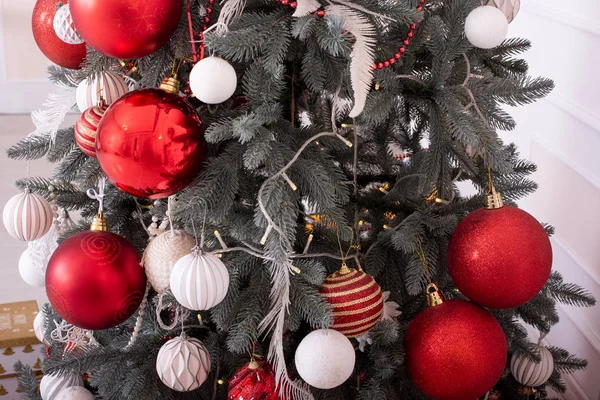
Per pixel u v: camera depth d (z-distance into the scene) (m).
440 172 1.13
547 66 1.74
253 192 1.15
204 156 1.04
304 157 1.10
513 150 1.42
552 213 1.76
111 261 1.08
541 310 1.32
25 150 1.24
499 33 1.08
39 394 1.38
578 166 1.63
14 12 3.13
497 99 1.17
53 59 1.20
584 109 1.59
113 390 1.23
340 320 1.08
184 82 1.14
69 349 1.33
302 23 1.00
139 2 0.97
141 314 1.17
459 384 1.09
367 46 0.99
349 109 1.27
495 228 1.06
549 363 1.33
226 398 1.29
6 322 1.71
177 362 1.13
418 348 1.10
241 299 1.13
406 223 1.16
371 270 1.19
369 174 1.35
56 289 1.08
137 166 0.98
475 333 1.08
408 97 1.14
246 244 1.11
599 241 1.58
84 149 1.10
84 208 1.30
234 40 1.01
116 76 1.13
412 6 1.09
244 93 1.10
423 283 1.19
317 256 1.20
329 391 1.21
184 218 1.08
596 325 1.62
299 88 1.21
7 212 1.20
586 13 1.57
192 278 1.03
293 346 1.23
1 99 3.25
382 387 1.18
